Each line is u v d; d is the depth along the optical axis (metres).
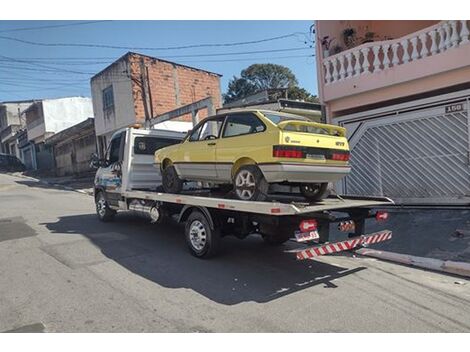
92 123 24.73
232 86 52.69
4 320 4.17
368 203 5.90
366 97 10.77
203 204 6.27
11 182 24.75
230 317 4.24
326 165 5.81
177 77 21.31
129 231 8.80
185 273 5.76
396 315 4.30
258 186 5.72
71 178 26.08
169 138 9.44
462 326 4.02
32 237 8.17
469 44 8.62
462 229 7.43
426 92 9.82
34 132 35.94
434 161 9.81
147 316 4.25
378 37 12.69
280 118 6.07
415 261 6.23
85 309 4.44
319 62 11.73
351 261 6.52
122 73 20.61
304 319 4.19
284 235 6.70
